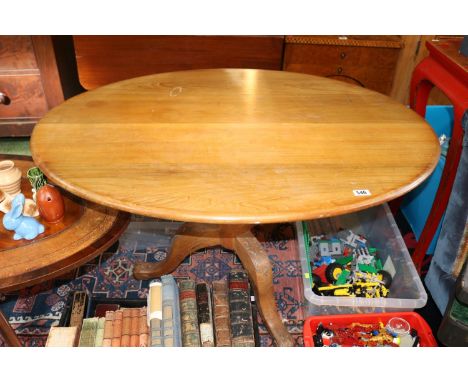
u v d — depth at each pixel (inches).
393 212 79.0
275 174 42.2
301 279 68.6
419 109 69.7
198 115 52.0
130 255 71.7
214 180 41.2
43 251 45.3
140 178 41.1
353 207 38.7
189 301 57.6
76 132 47.8
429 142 48.2
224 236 60.5
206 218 37.1
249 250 57.8
